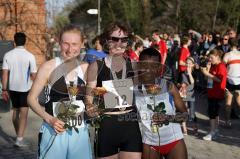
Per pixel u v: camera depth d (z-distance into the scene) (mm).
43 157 3953
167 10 32875
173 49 13820
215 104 8445
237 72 9656
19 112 7500
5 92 7523
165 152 4383
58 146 3916
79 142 3967
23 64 7398
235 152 7555
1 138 8094
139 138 4203
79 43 3945
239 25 30359
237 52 9727
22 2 12289
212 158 7125
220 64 8391
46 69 3943
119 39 4094
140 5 29453
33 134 8328
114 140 4156
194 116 9234
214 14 31141
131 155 4168
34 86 3943
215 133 8492
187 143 8117
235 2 30375
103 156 4191
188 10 31781
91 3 22016
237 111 10703
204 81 13844
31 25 12312
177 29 31297
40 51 12180
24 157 6918
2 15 12250
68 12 13047
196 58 14781
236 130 9430
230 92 9688
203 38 16188
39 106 3928
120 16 28578
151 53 4273
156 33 14648
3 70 7473
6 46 10195
